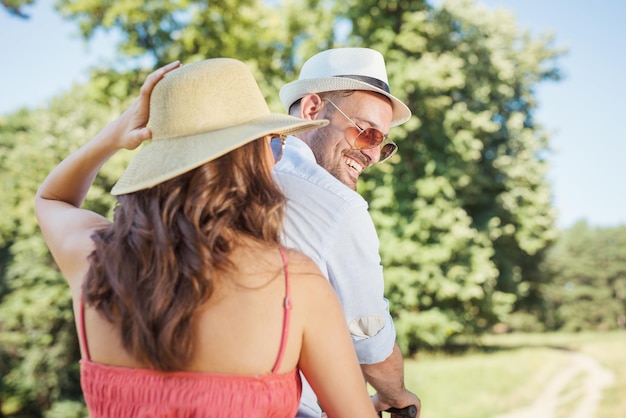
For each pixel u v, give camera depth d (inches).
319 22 707.4
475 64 786.2
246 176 41.4
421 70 643.5
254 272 39.6
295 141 63.2
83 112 640.4
